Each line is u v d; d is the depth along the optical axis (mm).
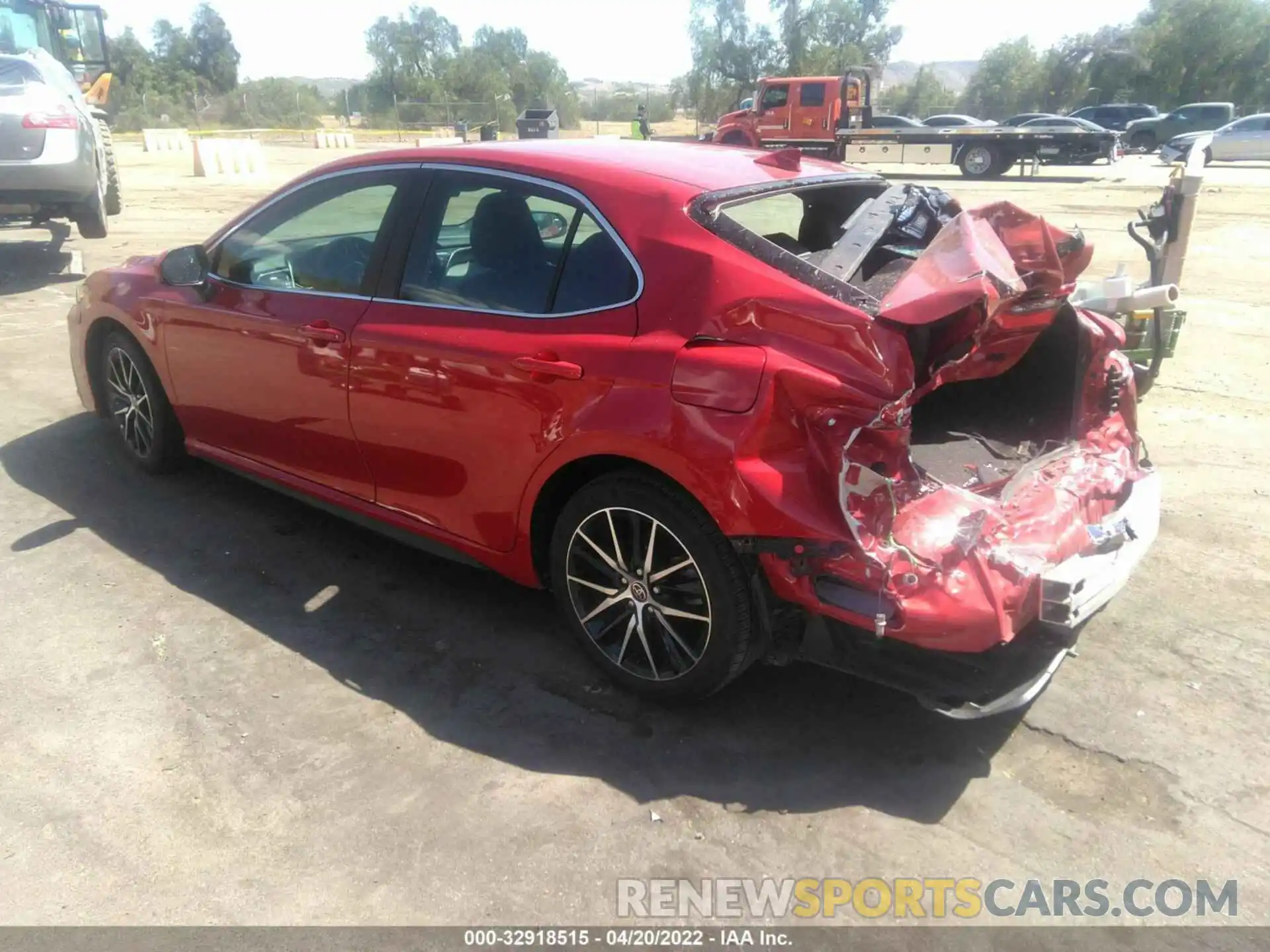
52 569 3844
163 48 74750
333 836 2551
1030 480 2908
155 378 4457
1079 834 2615
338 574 3900
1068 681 3291
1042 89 66562
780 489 2559
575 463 3006
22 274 9453
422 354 3244
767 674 3311
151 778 2734
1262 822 2666
